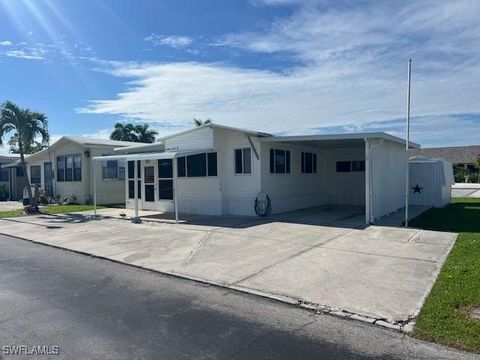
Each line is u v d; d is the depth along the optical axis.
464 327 4.60
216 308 5.55
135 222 14.09
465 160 51.84
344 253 8.44
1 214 18.41
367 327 4.82
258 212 14.54
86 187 22.45
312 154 18.53
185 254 8.84
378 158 13.45
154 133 43.25
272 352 4.20
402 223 12.27
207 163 15.61
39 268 7.99
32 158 26.30
